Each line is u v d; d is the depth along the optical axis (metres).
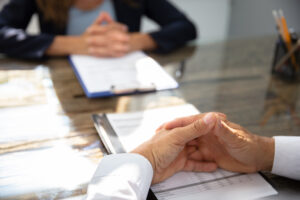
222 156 0.69
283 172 0.68
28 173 0.65
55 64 1.19
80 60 1.19
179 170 0.68
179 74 1.15
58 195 0.60
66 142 0.76
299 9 2.12
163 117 0.87
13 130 0.79
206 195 0.62
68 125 0.83
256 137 0.70
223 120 0.73
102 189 0.58
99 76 1.08
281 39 1.13
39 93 0.98
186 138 0.64
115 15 1.67
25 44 1.23
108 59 1.22
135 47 1.32
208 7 2.99
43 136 0.78
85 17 1.64
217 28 3.06
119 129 0.80
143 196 0.60
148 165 0.63
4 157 0.70
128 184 0.59
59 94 0.98
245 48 1.43
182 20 1.57
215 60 1.29
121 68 1.15
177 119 0.74
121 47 1.24
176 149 0.65
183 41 1.43
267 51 1.40
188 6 2.98
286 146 0.68
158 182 0.65
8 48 1.23
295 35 1.14
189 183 0.65
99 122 0.83
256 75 1.17
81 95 0.98
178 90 1.03
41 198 0.60
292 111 0.94
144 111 0.90
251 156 0.67
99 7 1.66
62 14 1.53
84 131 0.81
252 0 2.61
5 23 1.37
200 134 0.65
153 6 1.69
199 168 0.69
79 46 1.25
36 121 0.84
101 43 1.26
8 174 0.65
